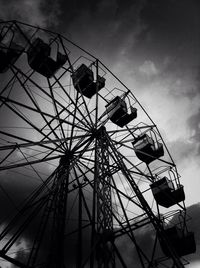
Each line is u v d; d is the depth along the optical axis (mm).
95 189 12844
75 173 16812
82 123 17719
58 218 14195
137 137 21953
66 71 19062
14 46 16125
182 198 20750
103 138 16844
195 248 18438
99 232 11305
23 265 11422
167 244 13672
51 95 17375
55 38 18125
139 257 12664
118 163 15328
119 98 20312
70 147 17312
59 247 13055
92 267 10406
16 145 13992
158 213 19297
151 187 21625
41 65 17578
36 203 14227
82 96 18797
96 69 19594
